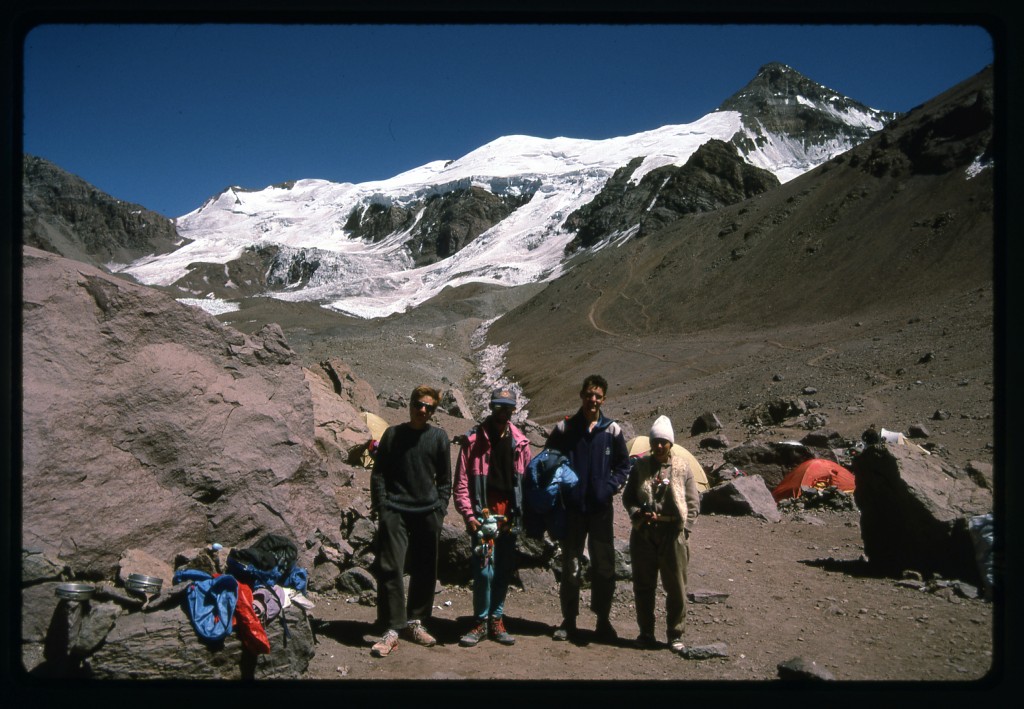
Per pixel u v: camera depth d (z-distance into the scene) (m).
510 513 6.18
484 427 6.20
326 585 7.29
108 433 6.62
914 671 5.47
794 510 14.27
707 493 13.82
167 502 6.65
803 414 31.33
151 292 7.35
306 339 113.44
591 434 6.25
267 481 7.33
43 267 6.80
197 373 7.29
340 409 12.12
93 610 4.76
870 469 9.07
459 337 112.69
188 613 4.96
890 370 40.34
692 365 65.44
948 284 65.56
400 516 6.05
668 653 6.00
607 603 6.29
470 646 5.99
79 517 6.13
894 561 8.84
